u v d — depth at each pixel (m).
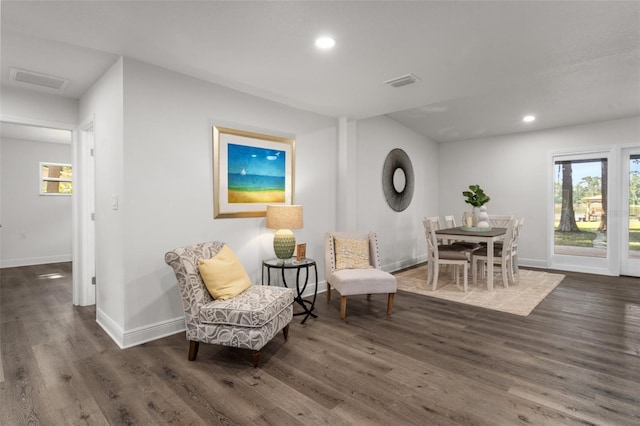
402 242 6.03
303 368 2.37
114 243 2.86
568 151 5.69
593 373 2.29
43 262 6.36
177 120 2.99
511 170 6.32
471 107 4.71
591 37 2.37
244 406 1.93
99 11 2.04
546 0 1.92
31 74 3.07
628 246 5.28
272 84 3.27
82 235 3.79
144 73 2.78
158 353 2.59
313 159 4.24
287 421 1.80
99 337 2.89
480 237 4.41
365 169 5.16
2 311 3.59
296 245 3.71
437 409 1.90
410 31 2.28
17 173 6.10
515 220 4.66
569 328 3.11
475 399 2.00
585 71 3.24
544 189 5.95
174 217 2.98
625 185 5.26
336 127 4.55
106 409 1.90
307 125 4.16
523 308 3.69
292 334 2.99
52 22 2.16
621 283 4.80
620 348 2.68
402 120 5.62
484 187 6.65
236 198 3.42
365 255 3.90
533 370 2.34
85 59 2.77
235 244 3.45
